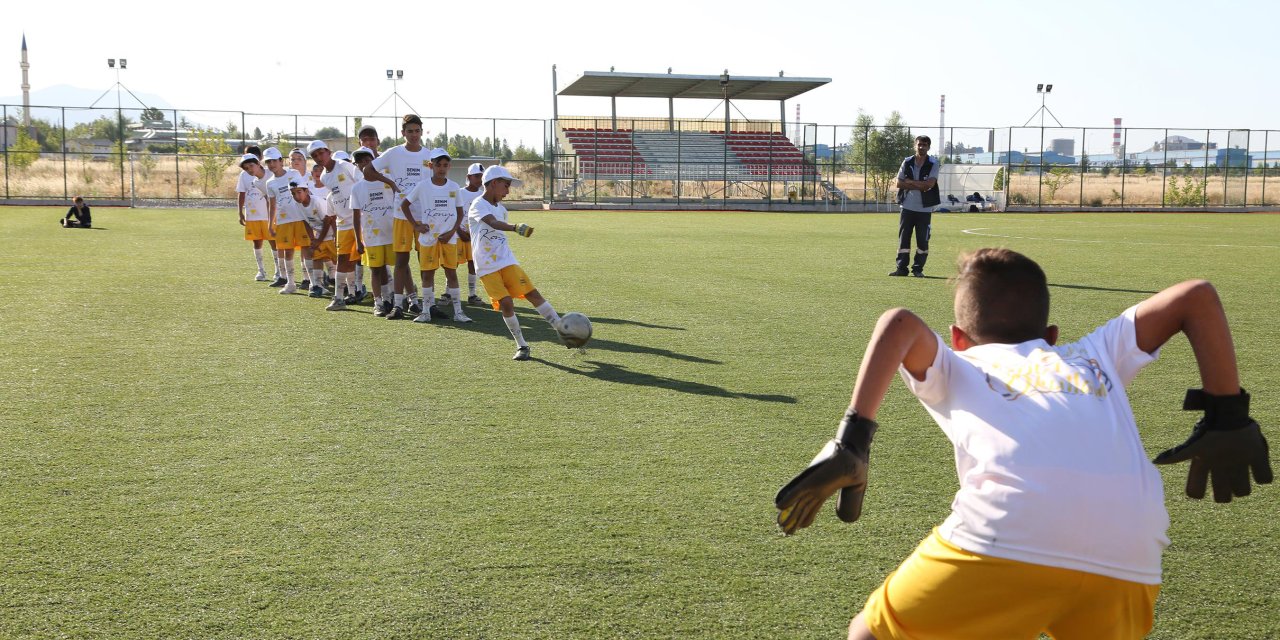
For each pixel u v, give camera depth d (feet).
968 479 6.02
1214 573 11.53
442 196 30.58
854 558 11.84
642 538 12.43
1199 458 6.25
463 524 12.90
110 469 15.20
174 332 28.17
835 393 20.77
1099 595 5.78
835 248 61.05
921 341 5.98
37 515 13.12
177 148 120.67
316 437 17.16
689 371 23.08
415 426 17.99
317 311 33.14
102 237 63.62
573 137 155.33
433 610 10.33
